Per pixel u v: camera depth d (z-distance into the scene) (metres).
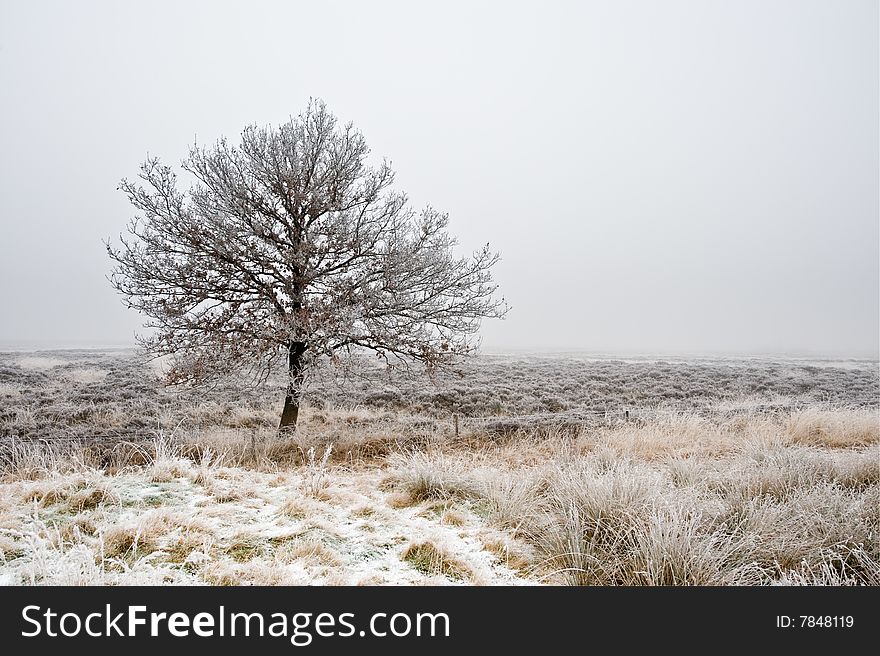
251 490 5.31
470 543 4.17
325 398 15.65
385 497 5.40
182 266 8.70
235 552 3.79
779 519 4.25
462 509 5.06
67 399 14.38
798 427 10.51
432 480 5.51
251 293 9.45
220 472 5.99
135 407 13.30
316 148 9.14
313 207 8.98
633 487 4.55
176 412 12.70
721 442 9.34
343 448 8.76
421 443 9.51
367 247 9.48
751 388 22.42
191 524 4.14
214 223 8.68
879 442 9.81
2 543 3.62
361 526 4.49
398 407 15.45
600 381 23.12
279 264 9.20
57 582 3.11
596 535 4.08
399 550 3.98
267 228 9.01
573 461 6.68
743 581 3.45
